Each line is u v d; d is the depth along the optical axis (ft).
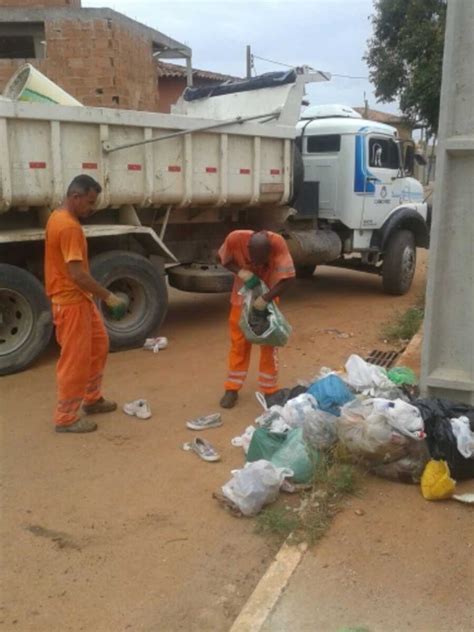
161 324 24.62
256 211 27.99
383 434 11.96
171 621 8.98
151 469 13.48
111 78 31.83
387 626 8.53
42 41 39.29
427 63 54.39
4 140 18.15
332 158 30.66
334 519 11.03
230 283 25.54
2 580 9.87
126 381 19.11
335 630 8.46
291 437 12.87
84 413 16.53
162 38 42.34
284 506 11.69
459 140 13.00
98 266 21.13
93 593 9.57
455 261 13.71
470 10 12.59
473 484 12.24
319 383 14.49
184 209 24.82
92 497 12.34
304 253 29.25
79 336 14.70
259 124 24.72
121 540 10.91
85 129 19.94
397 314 27.91
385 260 31.99
